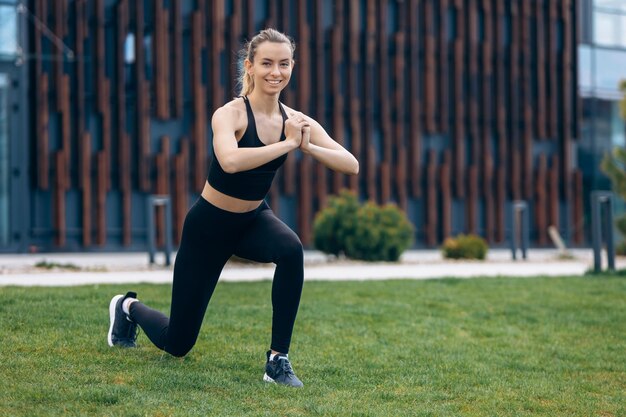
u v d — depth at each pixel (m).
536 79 25.77
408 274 14.09
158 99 21.17
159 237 21.11
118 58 21.00
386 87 23.64
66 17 20.56
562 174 26.09
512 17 25.36
